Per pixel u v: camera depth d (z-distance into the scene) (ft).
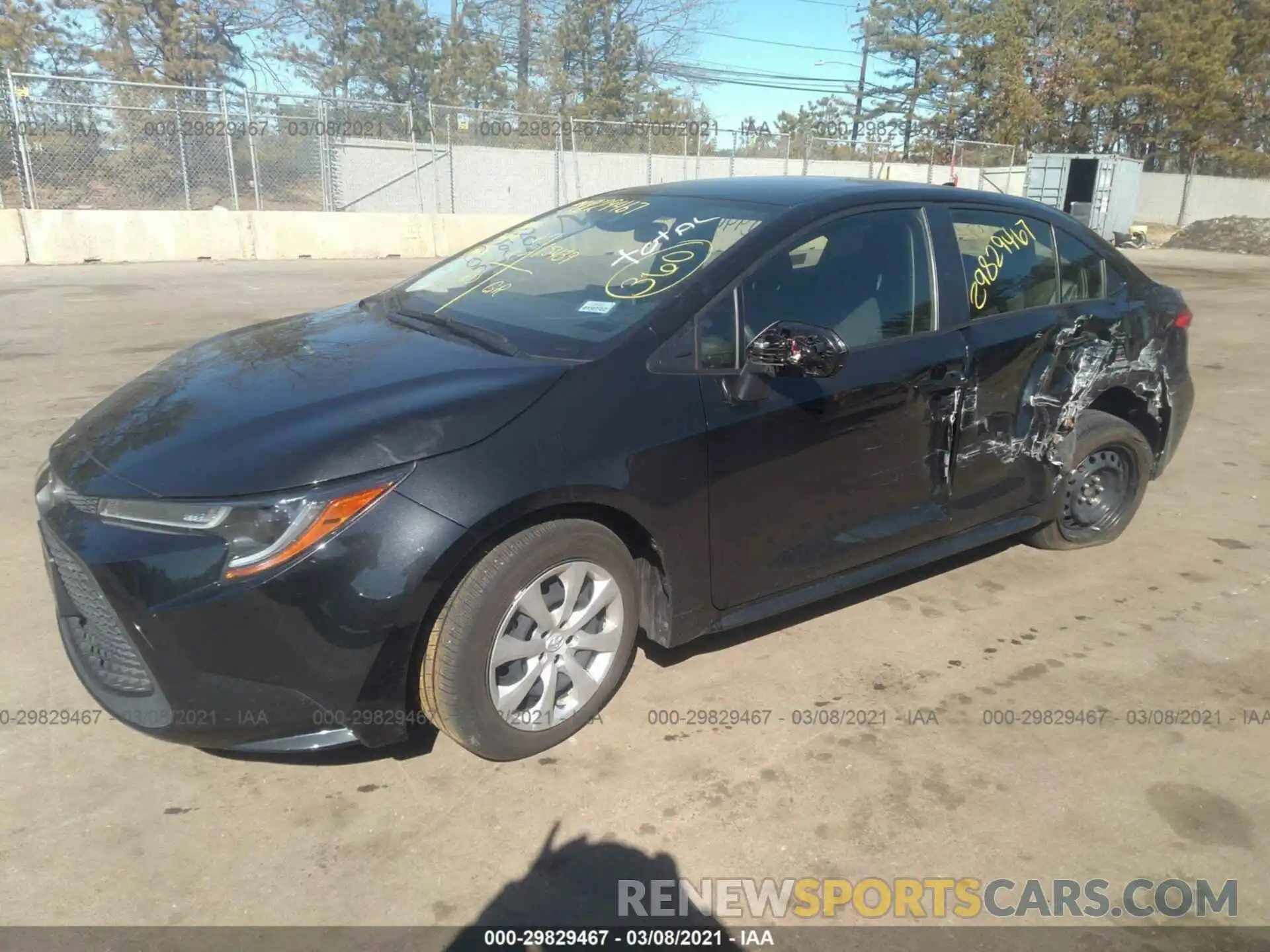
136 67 85.71
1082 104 126.00
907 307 11.60
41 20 81.00
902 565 12.00
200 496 7.91
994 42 133.59
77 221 48.49
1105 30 124.26
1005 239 12.92
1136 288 14.49
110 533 8.02
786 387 10.21
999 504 12.91
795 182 12.59
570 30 118.62
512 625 8.85
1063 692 10.93
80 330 30.09
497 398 8.74
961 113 138.21
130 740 9.54
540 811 8.66
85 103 50.14
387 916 7.45
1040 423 13.01
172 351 27.07
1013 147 102.06
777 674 11.10
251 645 7.80
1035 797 9.07
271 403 8.99
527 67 122.62
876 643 11.91
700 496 9.70
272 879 7.79
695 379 9.69
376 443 8.19
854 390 10.74
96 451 8.88
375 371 9.55
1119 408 14.90
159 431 8.83
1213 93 118.11
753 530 10.29
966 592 13.44
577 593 9.21
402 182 65.31
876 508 11.44
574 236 12.42
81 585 8.43
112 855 7.98
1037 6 132.05
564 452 8.74
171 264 49.90
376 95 103.50
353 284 43.75
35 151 51.06
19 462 17.28
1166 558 14.83
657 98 123.13
